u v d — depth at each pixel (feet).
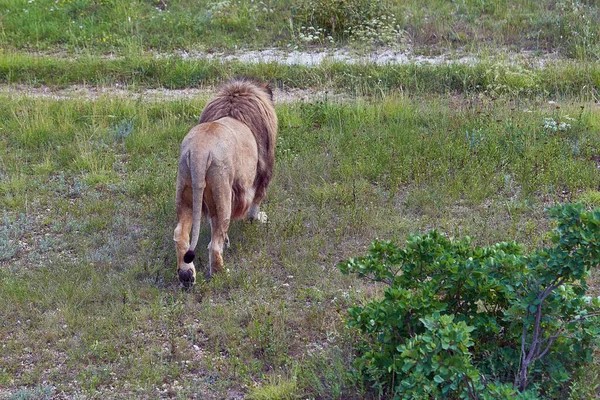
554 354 18.08
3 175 32.65
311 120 38.06
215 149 22.70
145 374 19.48
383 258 19.61
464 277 18.19
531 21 52.49
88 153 33.99
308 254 25.46
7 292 23.27
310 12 54.03
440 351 16.05
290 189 30.73
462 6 55.67
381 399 18.12
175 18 55.26
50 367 20.18
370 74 44.96
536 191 30.14
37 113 38.19
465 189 29.96
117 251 25.94
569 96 41.70
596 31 50.08
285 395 18.47
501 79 42.37
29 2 57.72
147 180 31.14
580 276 16.71
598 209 17.22
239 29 54.19
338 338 20.61
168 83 46.14
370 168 32.01
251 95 26.16
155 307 22.36
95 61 47.57
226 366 19.99
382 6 53.98
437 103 39.81
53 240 26.91
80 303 22.81
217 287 23.52
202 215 25.48
